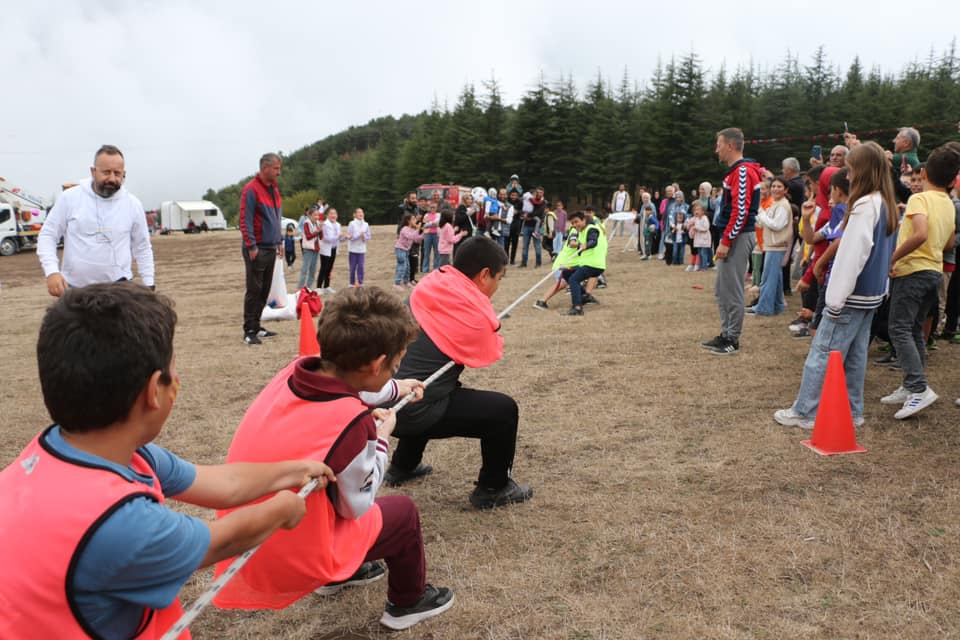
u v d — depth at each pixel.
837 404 4.06
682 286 11.37
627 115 62.16
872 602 2.64
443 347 3.21
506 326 8.44
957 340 6.34
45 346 1.33
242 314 10.68
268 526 1.69
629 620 2.60
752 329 7.53
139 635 1.44
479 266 3.36
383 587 2.94
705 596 2.73
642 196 16.67
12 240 29.05
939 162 4.40
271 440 2.09
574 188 59.22
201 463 4.37
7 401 5.94
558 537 3.25
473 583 2.90
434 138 66.06
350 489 2.10
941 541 3.02
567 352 6.93
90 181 5.11
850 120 52.91
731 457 4.08
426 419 3.26
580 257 8.98
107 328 1.33
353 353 2.19
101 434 1.38
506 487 3.61
